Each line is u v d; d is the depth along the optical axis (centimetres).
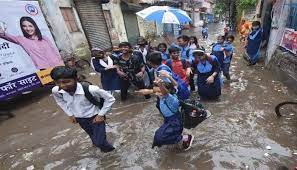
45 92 907
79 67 1182
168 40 1337
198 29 3925
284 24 903
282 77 812
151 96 764
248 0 2316
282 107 624
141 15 884
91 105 418
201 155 453
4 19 812
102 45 1552
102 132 439
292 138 491
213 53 839
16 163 489
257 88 773
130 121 612
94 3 1513
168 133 437
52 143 547
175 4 3181
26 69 833
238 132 521
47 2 1135
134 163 450
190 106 442
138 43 776
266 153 448
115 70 715
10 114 711
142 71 717
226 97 714
